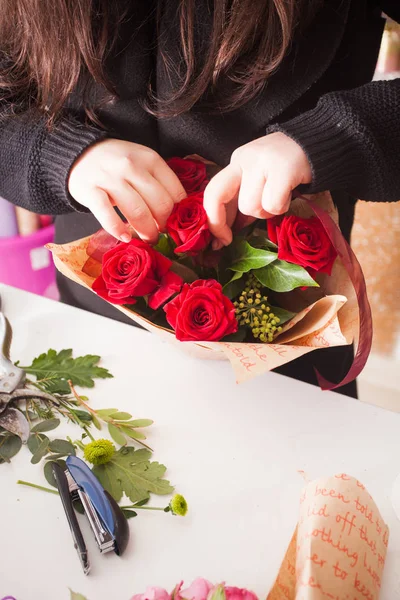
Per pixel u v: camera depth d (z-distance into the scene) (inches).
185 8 30.5
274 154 29.1
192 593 23.4
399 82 31.1
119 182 30.3
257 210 29.4
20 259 54.2
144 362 32.6
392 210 39.3
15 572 25.0
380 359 43.5
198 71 32.2
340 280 30.1
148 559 25.4
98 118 35.1
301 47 32.4
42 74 31.7
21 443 28.8
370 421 29.9
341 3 32.5
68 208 35.1
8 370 30.5
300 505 24.6
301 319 29.5
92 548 25.5
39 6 29.8
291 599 23.2
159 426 29.7
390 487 27.5
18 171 34.1
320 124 30.1
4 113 34.2
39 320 34.9
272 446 28.9
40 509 26.7
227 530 26.2
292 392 31.1
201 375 31.9
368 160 30.4
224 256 30.4
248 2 29.3
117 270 28.7
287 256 28.1
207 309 27.7
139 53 33.4
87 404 30.5
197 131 34.0
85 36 30.3
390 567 25.0
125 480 27.3
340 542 23.0
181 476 27.8
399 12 34.6
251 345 27.5
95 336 34.0
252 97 32.7
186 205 29.9
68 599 24.4
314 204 28.6
